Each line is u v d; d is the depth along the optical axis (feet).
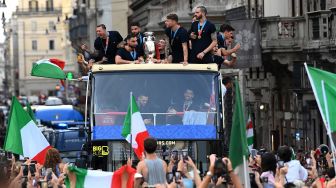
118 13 359.46
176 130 91.61
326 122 69.00
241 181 63.05
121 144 91.61
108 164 91.50
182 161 68.03
